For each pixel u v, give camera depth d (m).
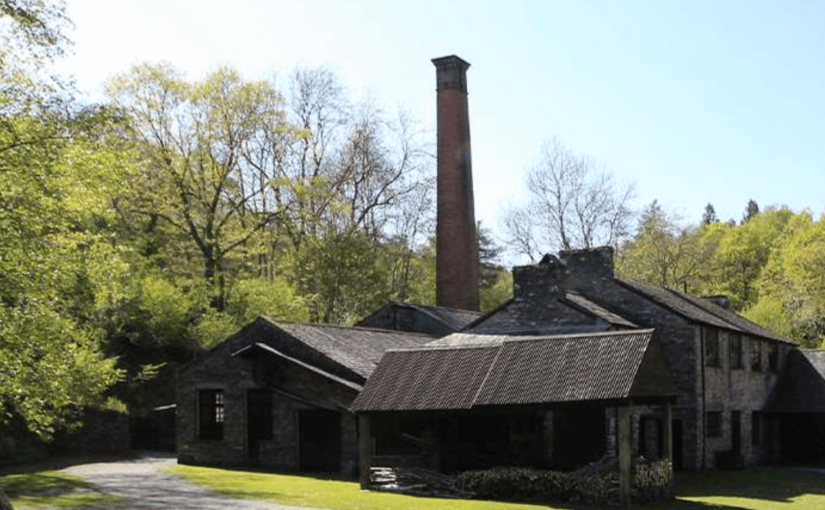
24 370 20.39
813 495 27.38
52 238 21.38
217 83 45.91
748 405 38.41
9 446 34.41
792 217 83.75
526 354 25.00
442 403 24.75
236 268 51.91
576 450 28.33
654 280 64.38
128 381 41.56
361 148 55.50
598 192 69.00
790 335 58.94
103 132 22.80
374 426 29.00
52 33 21.42
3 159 19.69
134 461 35.78
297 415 31.69
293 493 24.09
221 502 21.53
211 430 33.81
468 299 47.88
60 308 23.72
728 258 77.38
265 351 31.95
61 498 21.88
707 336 35.00
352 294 48.88
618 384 22.56
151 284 41.81
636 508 22.52
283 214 48.88
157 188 44.84
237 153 47.00
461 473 24.77
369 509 20.94
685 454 33.59
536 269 32.53
